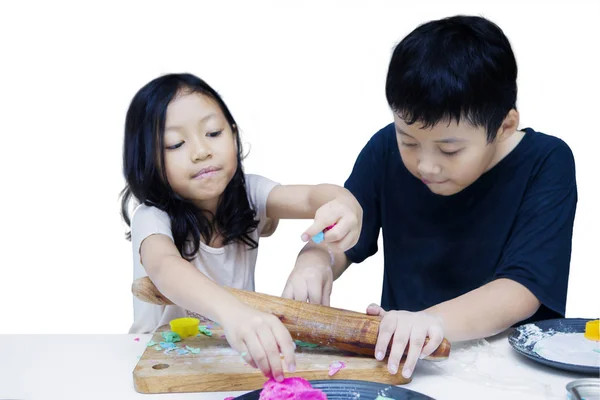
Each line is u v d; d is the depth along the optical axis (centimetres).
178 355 170
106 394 158
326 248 211
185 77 202
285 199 221
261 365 148
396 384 162
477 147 180
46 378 166
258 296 178
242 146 222
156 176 202
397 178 226
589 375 163
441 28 180
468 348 180
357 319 169
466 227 216
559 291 198
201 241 217
